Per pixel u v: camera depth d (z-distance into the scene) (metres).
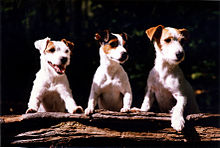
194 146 2.35
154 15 3.75
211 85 3.93
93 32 3.81
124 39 2.38
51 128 2.23
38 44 2.35
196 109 2.54
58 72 2.31
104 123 2.26
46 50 2.32
